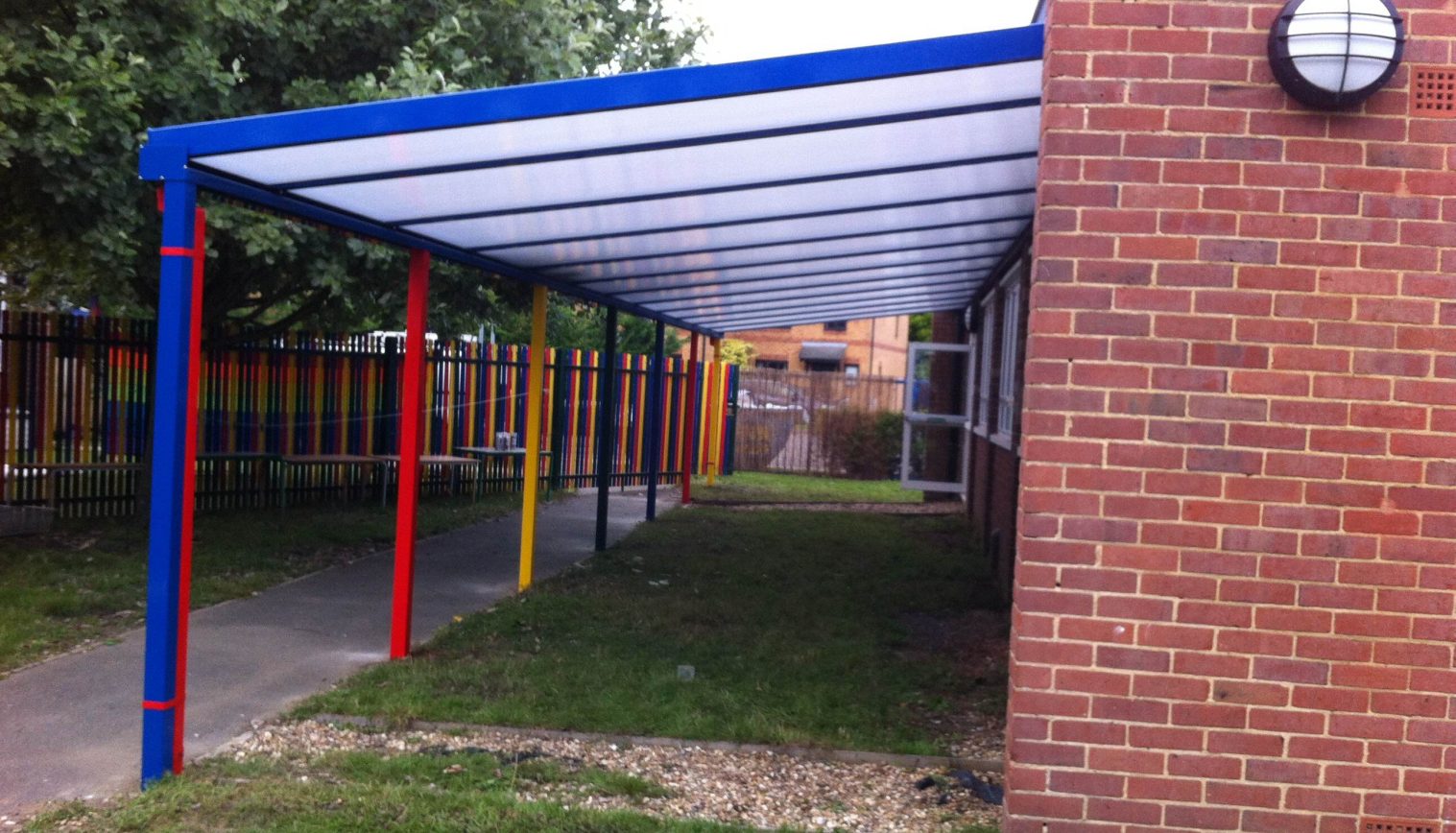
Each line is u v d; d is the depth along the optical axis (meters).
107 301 10.80
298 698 6.20
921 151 5.75
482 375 16.42
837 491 20.19
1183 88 3.93
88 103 8.35
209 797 4.66
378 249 10.16
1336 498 3.89
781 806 5.00
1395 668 3.89
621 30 13.30
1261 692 3.92
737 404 24.12
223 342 12.87
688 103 4.77
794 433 24.34
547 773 5.17
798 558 11.80
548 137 5.18
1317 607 3.90
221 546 10.51
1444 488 3.87
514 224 6.96
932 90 4.79
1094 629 3.96
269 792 4.70
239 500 13.11
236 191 5.50
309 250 9.98
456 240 7.44
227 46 9.76
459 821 4.48
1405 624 3.88
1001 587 10.01
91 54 8.80
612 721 5.89
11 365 11.06
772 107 4.93
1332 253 3.90
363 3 10.33
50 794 4.81
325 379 14.13
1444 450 3.87
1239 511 3.92
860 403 24.88
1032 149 5.77
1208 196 3.93
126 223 8.86
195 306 5.01
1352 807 3.91
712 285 10.61
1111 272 3.94
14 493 11.07
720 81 4.67
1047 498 3.96
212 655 6.98
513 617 8.23
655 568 10.78
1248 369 3.92
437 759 5.28
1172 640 3.94
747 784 5.25
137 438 11.91
